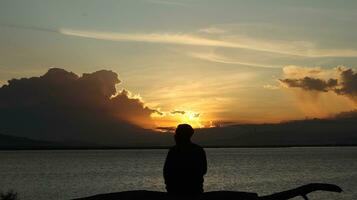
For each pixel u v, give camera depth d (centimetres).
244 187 7788
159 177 10150
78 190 7269
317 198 5612
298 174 10981
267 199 1206
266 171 12288
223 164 17400
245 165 16375
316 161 19800
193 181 1209
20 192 6850
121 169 13925
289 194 1223
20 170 13012
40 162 19825
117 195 1173
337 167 14275
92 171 12662
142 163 19388
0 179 9356
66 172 11994
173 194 1184
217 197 1170
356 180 8981
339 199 5594
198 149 1228
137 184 8431
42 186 7875
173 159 1216
